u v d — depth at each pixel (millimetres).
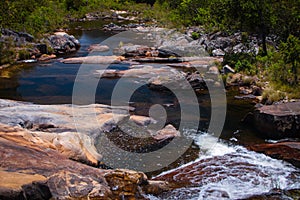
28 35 25578
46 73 19672
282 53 16391
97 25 41469
